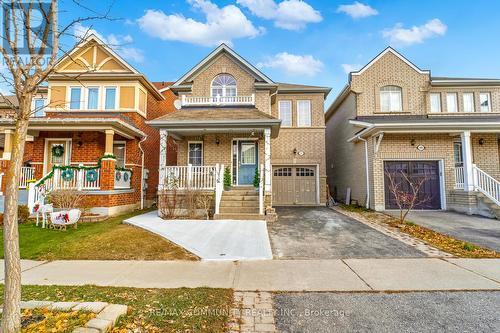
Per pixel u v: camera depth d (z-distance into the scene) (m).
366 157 13.50
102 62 13.97
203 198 10.05
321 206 15.14
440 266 5.05
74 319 2.93
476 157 13.07
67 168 10.68
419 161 12.73
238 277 4.55
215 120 10.64
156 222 8.80
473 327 3.03
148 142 14.95
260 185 9.88
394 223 9.26
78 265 5.25
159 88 18.72
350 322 3.13
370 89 14.62
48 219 8.70
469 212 11.11
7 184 2.72
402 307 3.49
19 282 2.71
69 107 13.70
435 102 14.60
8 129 11.34
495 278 4.45
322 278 4.48
